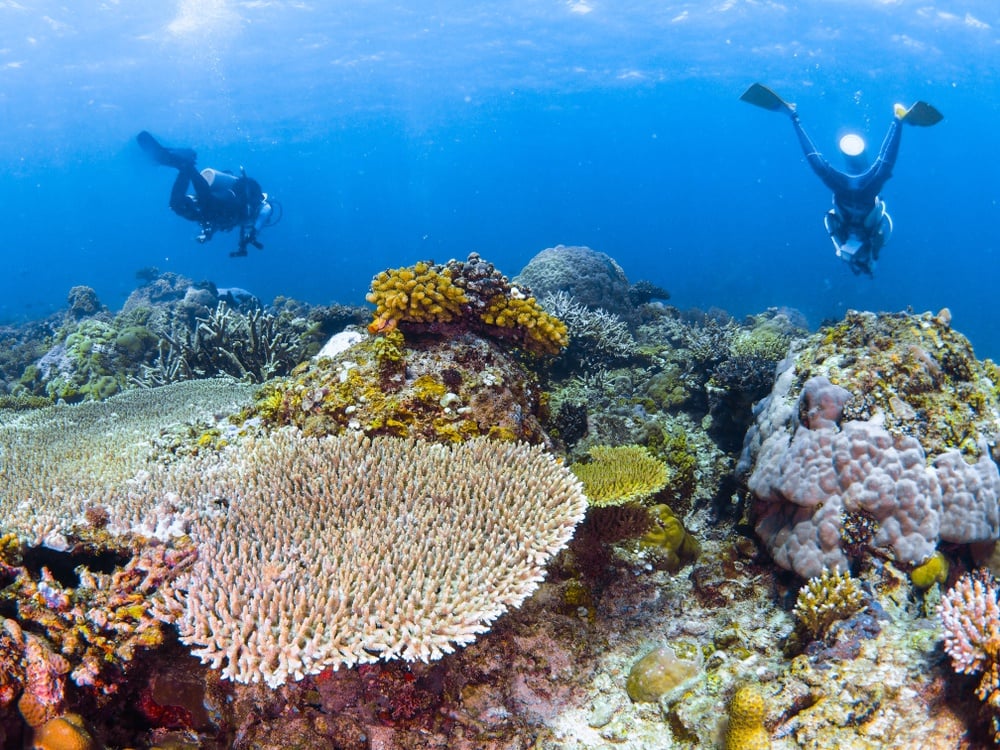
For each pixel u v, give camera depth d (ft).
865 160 38.40
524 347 20.03
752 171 428.15
